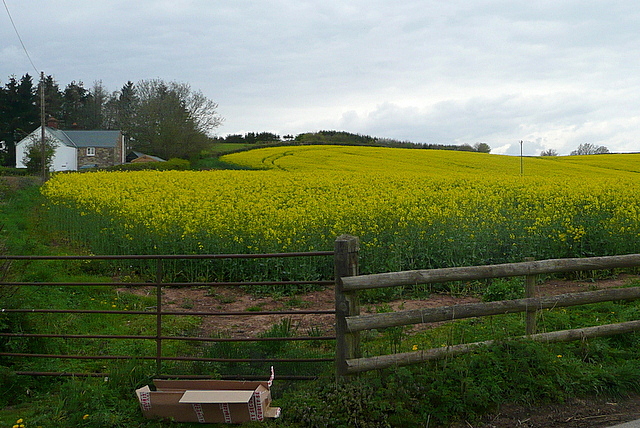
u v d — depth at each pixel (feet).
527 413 18.30
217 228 45.39
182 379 20.30
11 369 21.18
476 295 36.50
